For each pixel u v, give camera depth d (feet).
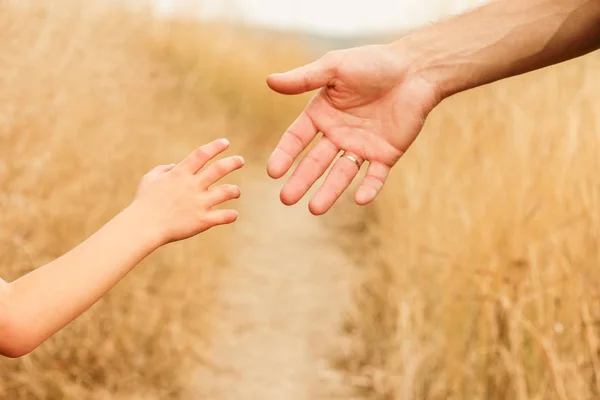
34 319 3.28
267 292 10.62
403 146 4.63
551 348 5.36
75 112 9.38
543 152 6.83
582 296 5.67
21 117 7.91
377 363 8.11
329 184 4.53
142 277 8.50
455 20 4.83
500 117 8.21
